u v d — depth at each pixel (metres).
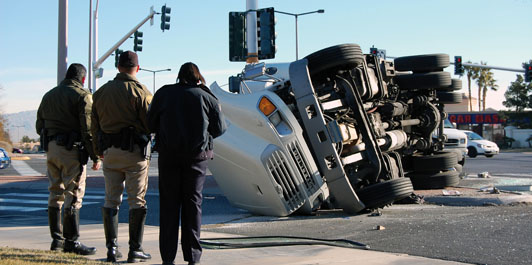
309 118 7.45
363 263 4.66
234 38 16.55
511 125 57.75
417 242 5.67
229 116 7.92
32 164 33.62
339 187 7.59
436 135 12.08
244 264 4.63
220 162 8.05
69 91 5.14
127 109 4.69
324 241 5.77
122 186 4.86
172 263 4.34
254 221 7.59
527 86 57.16
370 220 7.32
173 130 4.24
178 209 4.38
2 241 6.19
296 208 7.64
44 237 6.54
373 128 8.30
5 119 81.12
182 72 4.42
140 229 4.77
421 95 10.80
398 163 9.38
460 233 6.11
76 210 5.20
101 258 4.99
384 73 9.87
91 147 5.14
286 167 7.47
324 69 7.81
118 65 4.83
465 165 20.58
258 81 8.95
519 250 5.14
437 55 10.59
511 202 8.64
